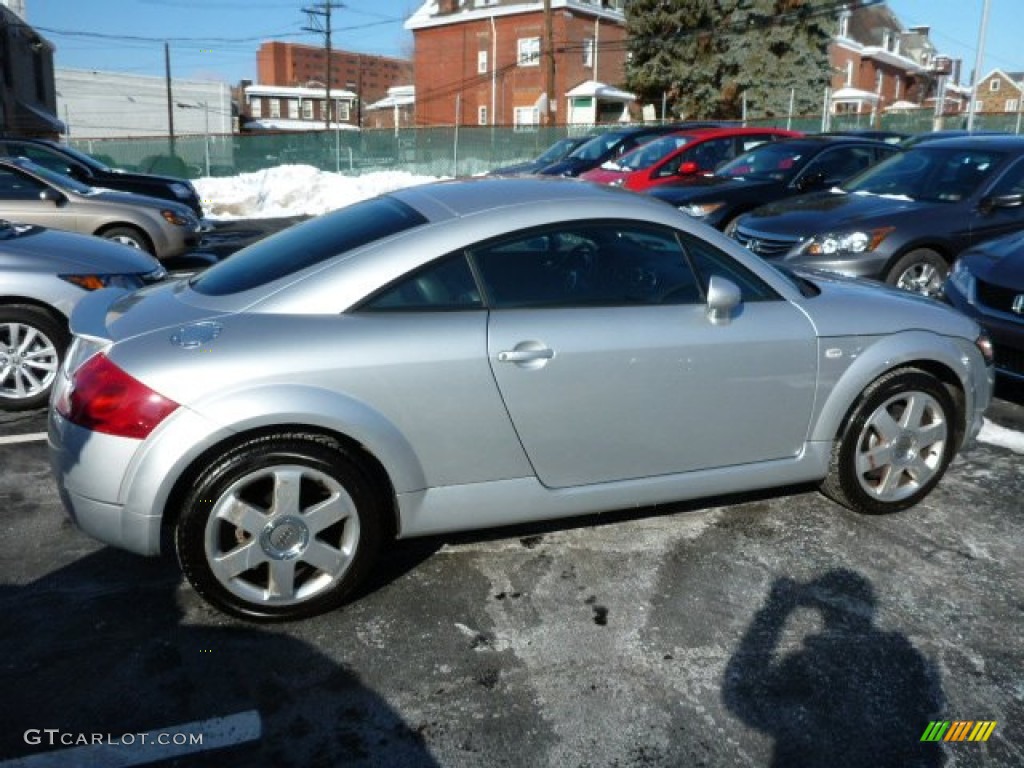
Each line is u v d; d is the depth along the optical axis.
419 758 2.51
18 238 5.73
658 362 3.38
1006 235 6.51
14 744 2.54
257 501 3.09
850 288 4.06
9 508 4.08
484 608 3.26
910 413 3.90
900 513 4.04
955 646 3.03
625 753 2.53
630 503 3.54
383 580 3.45
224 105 54.06
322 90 89.06
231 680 2.84
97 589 3.38
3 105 29.48
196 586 3.01
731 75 34.06
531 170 15.23
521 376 3.21
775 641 3.05
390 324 3.11
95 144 28.55
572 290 3.36
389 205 3.66
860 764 2.49
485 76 44.97
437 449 3.18
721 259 3.62
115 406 2.89
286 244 3.59
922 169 7.61
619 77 45.31
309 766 2.48
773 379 3.59
